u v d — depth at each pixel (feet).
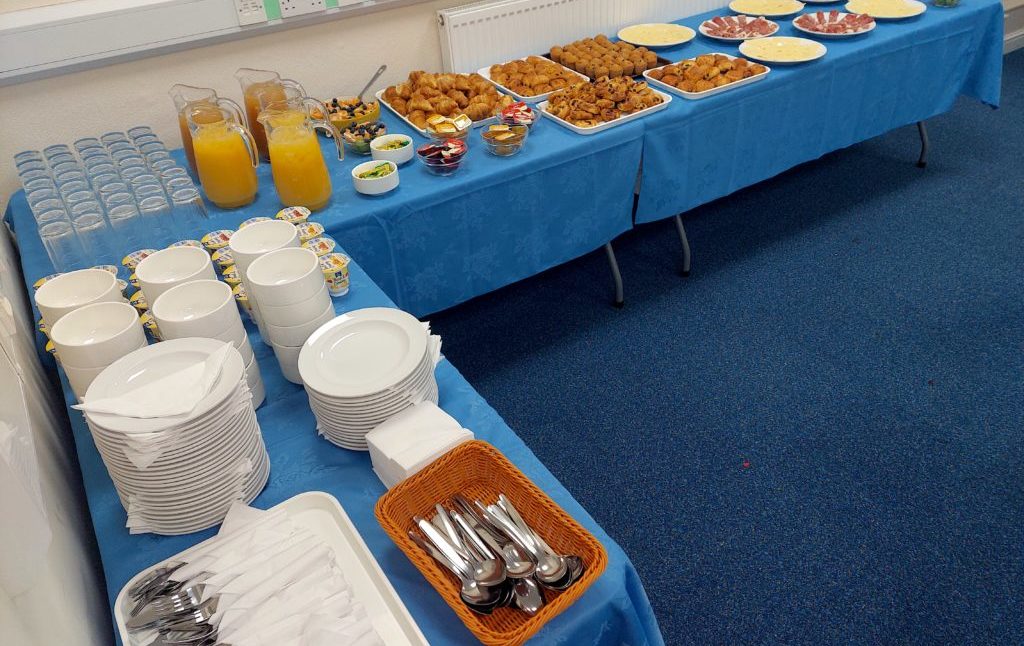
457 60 7.93
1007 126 11.16
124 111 6.73
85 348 3.14
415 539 2.86
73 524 3.32
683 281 8.38
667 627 4.86
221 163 5.38
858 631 4.77
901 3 8.97
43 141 6.53
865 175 10.27
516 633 2.32
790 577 5.13
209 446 2.84
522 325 7.88
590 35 8.75
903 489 5.71
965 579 5.03
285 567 2.64
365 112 6.86
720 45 8.47
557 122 6.93
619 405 6.73
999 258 8.32
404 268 6.13
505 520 2.87
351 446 3.39
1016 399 6.45
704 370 7.06
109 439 2.72
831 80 7.94
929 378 6.74
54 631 2.24
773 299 7.97
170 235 5.05
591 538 2.65
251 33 6.91
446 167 6.05
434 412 3.27
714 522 5.57
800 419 6.42
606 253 7.72
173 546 2.97
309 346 3.47
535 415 6.68
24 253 5.48
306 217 5.11
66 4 6.27
